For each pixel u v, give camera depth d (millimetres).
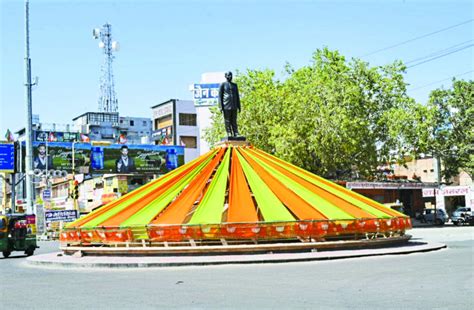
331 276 15508
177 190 26469
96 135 112125
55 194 94500
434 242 27750
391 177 72562
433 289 12664
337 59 53812
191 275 16906
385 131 54375
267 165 28484
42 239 55469
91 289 14266
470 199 69250
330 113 49781
